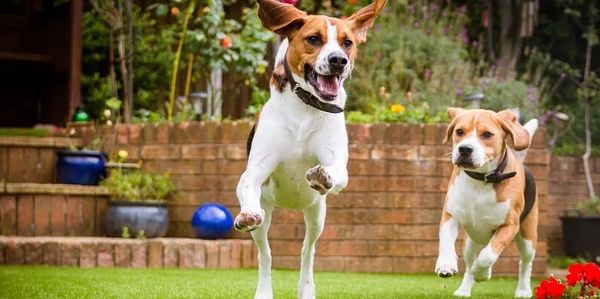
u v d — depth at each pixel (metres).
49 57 12.21
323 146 5.04
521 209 6.17
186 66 12.62
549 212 11.60
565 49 14.66
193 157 9.87
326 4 12.77
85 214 9.76
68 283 7.06
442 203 9.41
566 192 11.70
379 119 10.02
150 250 9.01
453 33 13.21
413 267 9.37
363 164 9.39
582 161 11.80
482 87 11.75
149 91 12.68
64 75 12.13
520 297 6.73
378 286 7.53
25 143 10.08
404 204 9.38
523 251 6.70
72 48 11.78
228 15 13.38
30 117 13.09
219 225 9.34
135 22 12.69
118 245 8.92
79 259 8.83
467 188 6.01
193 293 6.53
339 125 5.07
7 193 9.46
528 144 5.90
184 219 9.85
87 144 10.48
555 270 10.20
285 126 5.02
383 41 12.23
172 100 11.29
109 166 10.03
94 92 12.12
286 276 8.44
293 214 9.37
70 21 11.84
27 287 6.70
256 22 11.72
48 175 10.20
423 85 11.66
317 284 7.63
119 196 9.65
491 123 5.85
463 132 5.85
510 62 13.51
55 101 12.37
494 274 9.32
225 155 9.75
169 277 7.88
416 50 12.14
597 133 13.38
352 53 4.88
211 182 9.79
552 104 14.05
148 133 10.11
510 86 11.73
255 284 7.34
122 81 12.34
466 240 6.70
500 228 6.06
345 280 8.12
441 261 5.94
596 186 11.92
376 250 9.36
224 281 7.59
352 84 11.62
